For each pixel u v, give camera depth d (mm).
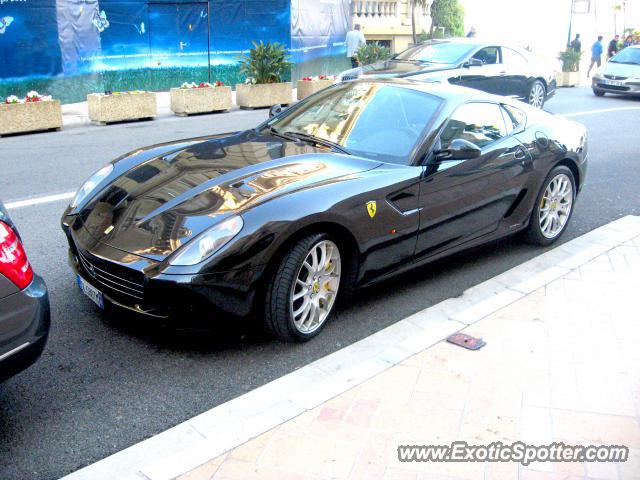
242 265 3432
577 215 6758
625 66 17797
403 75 11422
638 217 6605
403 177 4215
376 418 3070
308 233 3703
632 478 2711
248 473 2697
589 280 4750
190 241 3445
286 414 3086
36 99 11031
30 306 2840
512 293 4508
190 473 2691
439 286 4855
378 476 2695
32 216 6125
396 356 3609
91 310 4195
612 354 3691
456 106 4812
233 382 3492
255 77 14711
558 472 2740
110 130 11281
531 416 3109
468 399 3232
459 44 12648
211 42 16703
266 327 3715
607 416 3121
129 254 3502
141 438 3029
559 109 15047
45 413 3182
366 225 3959
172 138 10477
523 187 5203
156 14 15703
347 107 4953
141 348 3785
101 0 14742
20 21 13031
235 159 4301
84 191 4312
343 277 4082
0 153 9062
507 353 3678
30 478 2748
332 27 19328
